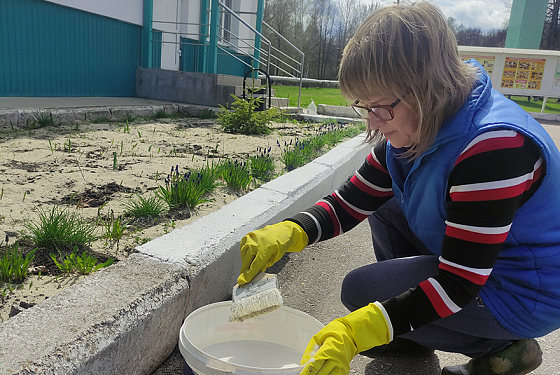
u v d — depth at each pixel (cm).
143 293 156
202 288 191
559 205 140
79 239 227
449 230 132
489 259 127
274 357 164
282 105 1110
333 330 127
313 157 521
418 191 146
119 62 1002
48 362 118
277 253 157
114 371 142
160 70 1015
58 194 303
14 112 552
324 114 1212
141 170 387
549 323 144
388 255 207
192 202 301
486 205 125
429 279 134
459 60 133
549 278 140
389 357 196
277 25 4028
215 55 1002
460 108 132
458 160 130
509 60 1623
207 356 126
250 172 412
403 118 130
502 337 152
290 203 288
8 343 123
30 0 777
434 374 187
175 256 188
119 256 221
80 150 450
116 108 729
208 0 1151
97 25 927
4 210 262
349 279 173
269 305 138
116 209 284
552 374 192
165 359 174
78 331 131
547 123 1519
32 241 225
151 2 1028
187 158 459
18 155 404
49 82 842
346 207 180
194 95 978
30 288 183
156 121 756
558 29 2873
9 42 753
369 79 123
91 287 157
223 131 701
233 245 213
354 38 129
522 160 125
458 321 152
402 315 130
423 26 120
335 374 121
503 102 137
